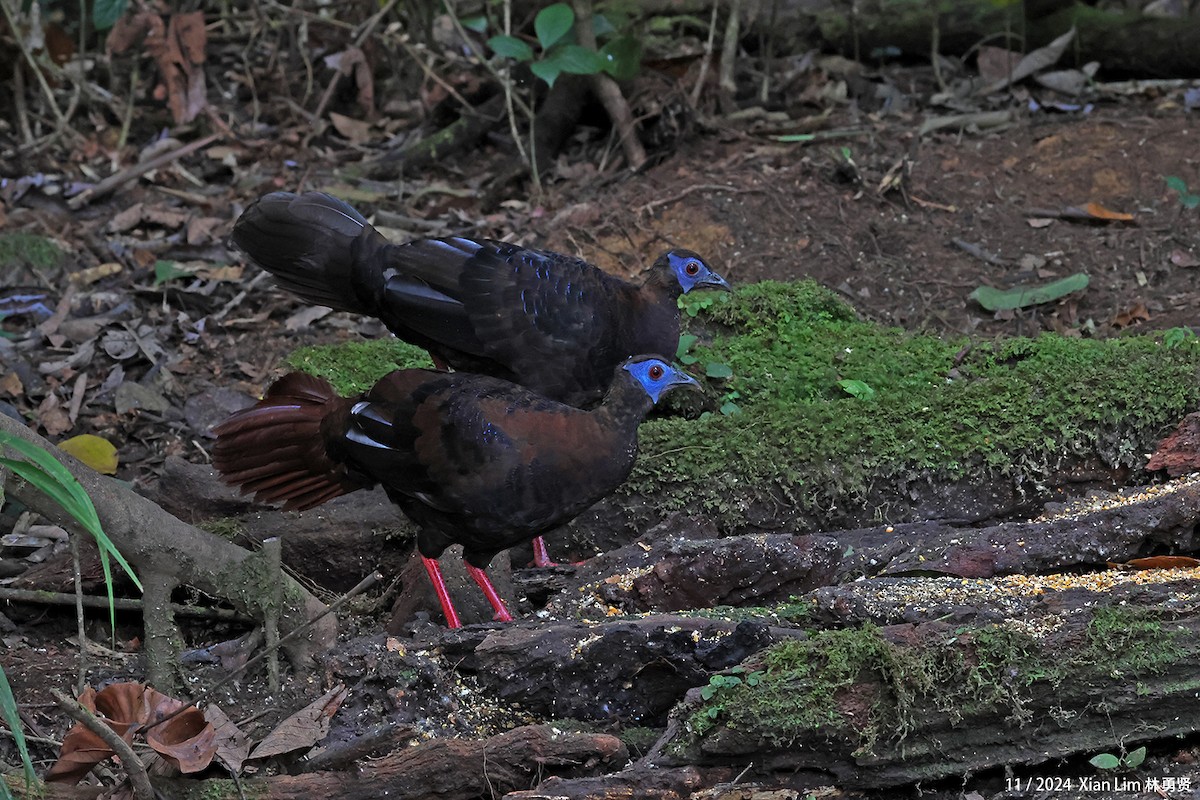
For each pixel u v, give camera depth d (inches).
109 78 633.6
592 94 572.7
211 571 295.1
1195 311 440.5
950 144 541.0
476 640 273.4
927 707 246.8
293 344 462.9
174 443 413.1
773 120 574.2
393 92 633.6
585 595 308.0
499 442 282.5
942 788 255.8
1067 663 249.3
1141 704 252.5
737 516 350.6
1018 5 598.9
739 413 374.0
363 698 271.0
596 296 355.9
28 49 575.2
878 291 471.2
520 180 557.6
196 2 661.9
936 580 282.2
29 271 490.6
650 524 352.5
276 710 279.4
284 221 351.3
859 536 321.7
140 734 245.9
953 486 352.5
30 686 295.6
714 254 490.3
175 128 598.2
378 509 349.7
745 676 248.1
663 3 621.3
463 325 347.9
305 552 345.1
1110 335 438.3
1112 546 297.3
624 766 257.1
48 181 557.3
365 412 294.7
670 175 536.1
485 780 250.7
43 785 240.2
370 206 546.3
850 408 369.1
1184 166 512.1
